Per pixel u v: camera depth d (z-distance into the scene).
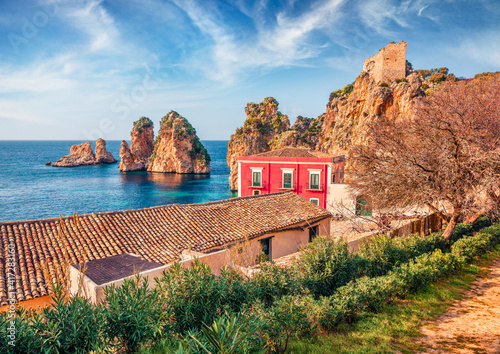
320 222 22.11
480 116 17.42
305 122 122.00
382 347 7.45
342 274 10.99
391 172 18.88
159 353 5.56
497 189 17.06
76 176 127.44
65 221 15.01
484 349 7.46
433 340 8.00
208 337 4.04
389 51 68.81
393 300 10.72
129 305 5.89
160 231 15.82
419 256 13.89
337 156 40.97
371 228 23.09
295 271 10.70
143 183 109.69
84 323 5.21
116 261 12.16
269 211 20.47
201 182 113.06
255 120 110.06
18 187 96.88
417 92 62.12
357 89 77.50
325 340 7.68
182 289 6.80
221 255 11.47
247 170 41.78
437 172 17.36
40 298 10.34
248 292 7.52
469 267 14.77
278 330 6.91
